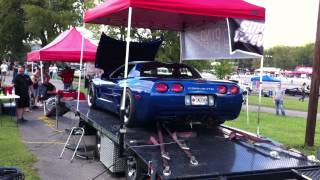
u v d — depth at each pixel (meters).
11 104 13.89
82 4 27.56
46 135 10.03
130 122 5.88
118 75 7.41
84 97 12.79
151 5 5.31
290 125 13.85
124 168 6.04
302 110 22.94
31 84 15.70
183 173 4.07
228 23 6.36
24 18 28.75
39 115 14.34
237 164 4.50
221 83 5.92
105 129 5.93
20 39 30.31
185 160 4.50
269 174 4.41
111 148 6.08
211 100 5.81
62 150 8.09
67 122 12.54
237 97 5.96
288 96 44.28
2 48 30.52
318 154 5.43
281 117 17.34
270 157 4.88
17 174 4.18
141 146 4.95
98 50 7.59
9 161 7.08
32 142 9.05
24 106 12.36
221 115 5.97
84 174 6.43
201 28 8.12
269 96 38.25
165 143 5.16
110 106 7.18
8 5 28.25
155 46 8.17
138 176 4.87
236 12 5.70
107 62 7.82
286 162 4.73
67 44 13.50
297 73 71.50
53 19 25.97
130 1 5.23
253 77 40.69
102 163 6.68
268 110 21.39
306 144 8.88
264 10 5.88
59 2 27.27
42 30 26.72
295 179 4.45
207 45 7.91
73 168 6.80
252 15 5.80
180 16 7.88
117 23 8.78
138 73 6.41
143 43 7.92
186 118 5.79
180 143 5.10
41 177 6.23
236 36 6.24
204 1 5.57
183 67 6.80
